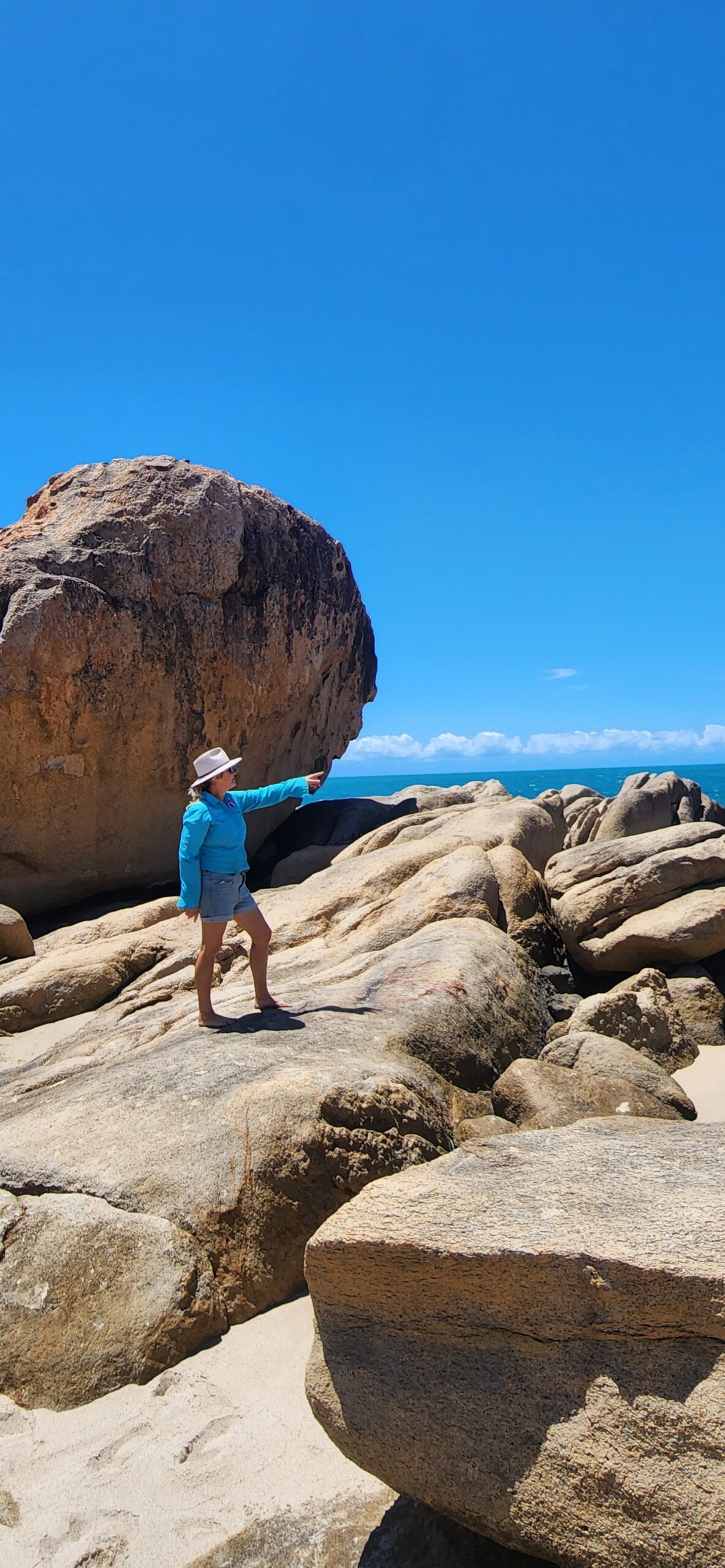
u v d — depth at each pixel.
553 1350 2.62
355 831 13.81
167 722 11.87
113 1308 4.05
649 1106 6.14
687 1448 2.37
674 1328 2.46
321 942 9.05
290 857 12.23
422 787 16.88
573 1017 7.55
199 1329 4.06
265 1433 3.47
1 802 11.08
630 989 7.74
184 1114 4.97
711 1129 3.36
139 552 11.66
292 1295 4.46
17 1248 4.30
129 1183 4.52
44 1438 3.57
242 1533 3.01
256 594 12.62
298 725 14.34
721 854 8.95
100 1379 3.83
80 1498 3.21
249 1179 4.60
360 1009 6.67
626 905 8.98
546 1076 6.19
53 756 11.11
